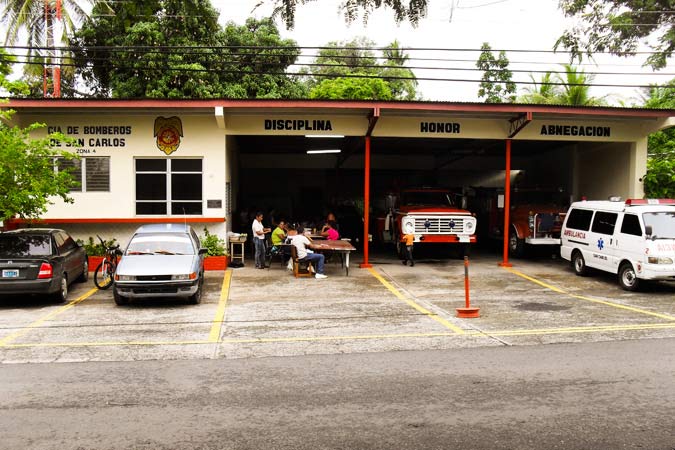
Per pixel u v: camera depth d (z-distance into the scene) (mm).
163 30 24859
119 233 17562
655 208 13930
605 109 16844
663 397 6145
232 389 6500
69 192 15758
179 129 17484
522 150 25891
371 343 8758
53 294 12492
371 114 16781
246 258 20188
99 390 6484
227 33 27609
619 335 9180
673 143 23109
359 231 26250
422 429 5289
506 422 5449
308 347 8523
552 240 19219
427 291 13883
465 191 24078
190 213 17672
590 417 5570
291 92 29703
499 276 16312
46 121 17172
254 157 28047
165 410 5824
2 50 18078
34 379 6922
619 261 14367
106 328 9930
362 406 5910
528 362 7555
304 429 5305
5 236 12531
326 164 28516
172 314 11195
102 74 29578
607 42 20328
